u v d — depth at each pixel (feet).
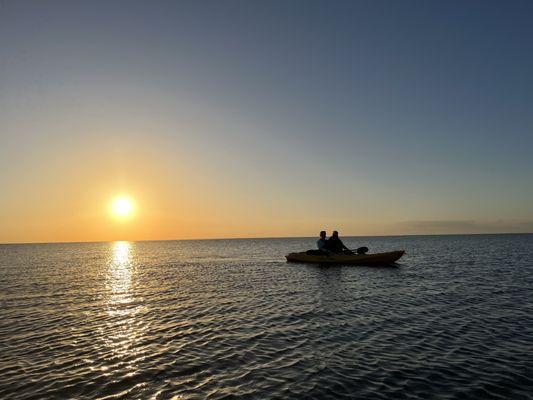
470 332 39.93
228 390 26.25
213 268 124.67
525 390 25.54
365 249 116.57
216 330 42.70
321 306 55.11
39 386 27.43
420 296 61.82
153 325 45.70
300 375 28.71
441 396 24.81
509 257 151.74
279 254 219.61
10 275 108.47
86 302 62.34
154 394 25.82
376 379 27.73
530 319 45.03
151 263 158.61
